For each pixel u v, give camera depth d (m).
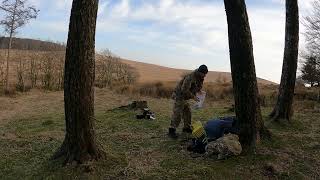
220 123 10.26
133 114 14.91
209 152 9.71
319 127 12.44
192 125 11.24
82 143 9.28
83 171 8.98
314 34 28.36
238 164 9.34
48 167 9.29
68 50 9.18
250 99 10.06
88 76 9.23
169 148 10.41
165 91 24.47
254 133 10.11
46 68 32.78
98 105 21.06
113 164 9.30
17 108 21.64
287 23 12.77
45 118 16.38
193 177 8.75
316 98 18.88
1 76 30.61
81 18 9.03
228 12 9.98
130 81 33.56
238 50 9.97
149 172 9.00
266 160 9.54
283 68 12.79
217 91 22.36
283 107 12.64
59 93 28.89
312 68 28.25
